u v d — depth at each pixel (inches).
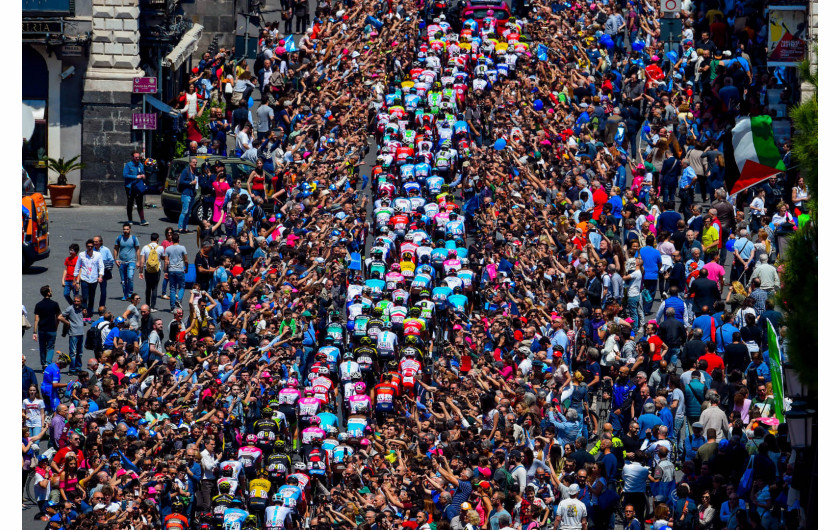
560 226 3882.9
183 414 2918.3
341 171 4505.4
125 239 3789.4
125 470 2677.2
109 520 2522.1
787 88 4426.7
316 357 3225.9
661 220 3806.6
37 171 4972.9
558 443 2869.1
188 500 2741.1
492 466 2682.1
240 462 2817.4
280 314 3334.2
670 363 3179.1
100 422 2802.7
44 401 3110.2
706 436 2743.6
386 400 3179.1
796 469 2282.2
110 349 3245.6
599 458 2765.7
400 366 3248.0
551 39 5679.1
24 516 2790.4
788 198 3929.6
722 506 2536.9
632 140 4879.4
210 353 3233.3
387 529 2600.9
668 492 2684.5
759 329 3115.2
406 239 3924.7
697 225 3833.7
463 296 3609.7
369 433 3041.3
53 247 4264.3
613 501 2645.2
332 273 3634.4
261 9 6958.7
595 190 4089.6
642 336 3363.7
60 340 3631.9
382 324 3363.7
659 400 2837.1
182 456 2760.8
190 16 6451.8
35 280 3927.2
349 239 3988.7
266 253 3993.6
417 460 2726.4
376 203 4244.6
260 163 4446.4
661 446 2694.4
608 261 3718.0
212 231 4015.8
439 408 3014.3
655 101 4938.5
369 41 5994.1
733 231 3838.6
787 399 2610.7
